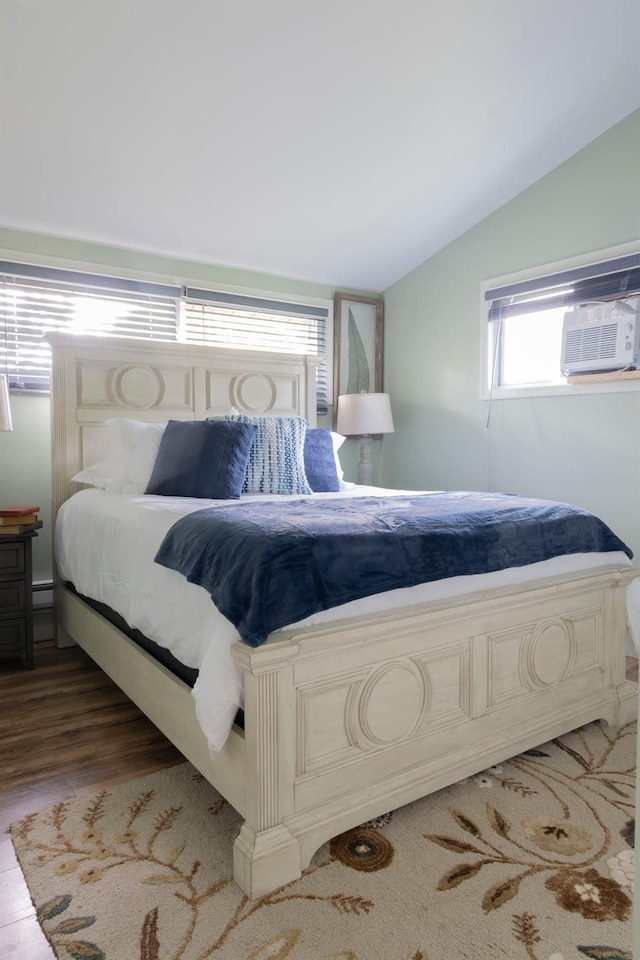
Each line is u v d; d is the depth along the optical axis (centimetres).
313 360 385
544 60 258
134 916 133
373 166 311
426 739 173
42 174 283
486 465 378
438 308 405
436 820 167
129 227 330
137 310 359
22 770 193
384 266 412
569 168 327
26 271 319
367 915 133
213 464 268
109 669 238
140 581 201
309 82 253
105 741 212
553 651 207
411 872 146
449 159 314
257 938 126
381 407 400
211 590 153
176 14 216
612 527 314
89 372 317
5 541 274
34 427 325
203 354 347
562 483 337
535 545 204
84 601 282
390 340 443
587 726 227
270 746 141
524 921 131
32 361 323
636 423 304
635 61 267
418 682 170
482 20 234
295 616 144
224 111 262
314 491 313
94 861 150
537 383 354
